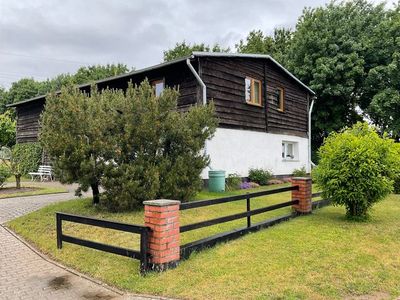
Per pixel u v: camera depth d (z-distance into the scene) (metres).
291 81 16.86
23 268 4.81
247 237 5.67
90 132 7.11
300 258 4.62
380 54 22.02
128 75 13.02
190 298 3.57
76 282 4.26
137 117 7.27
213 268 4.30
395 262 4.53
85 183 7.20
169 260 4.32
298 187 7.73
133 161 7.24
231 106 12.62
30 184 14.14
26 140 19.53
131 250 4.43
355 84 22.86
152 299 3.65
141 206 7.53
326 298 3.52
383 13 23.91
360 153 6.65
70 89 7.96
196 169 7.98
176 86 12.05
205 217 7.14
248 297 3.53
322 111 23.19
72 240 5.27
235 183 11.72
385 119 22.36
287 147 17.08
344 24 23.23
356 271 4.20
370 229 6.18
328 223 6.70
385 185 6.64
